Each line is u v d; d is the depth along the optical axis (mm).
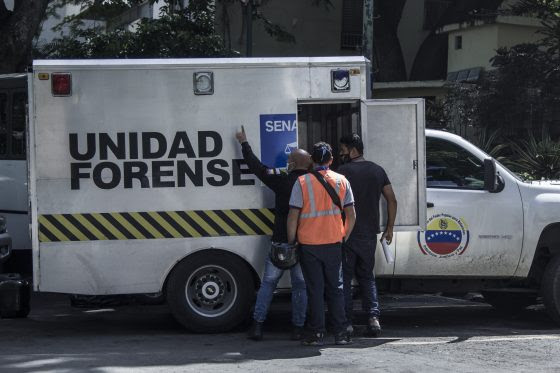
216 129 16125
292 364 13312
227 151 16141
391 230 15945
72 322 18641
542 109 34719
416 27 46812
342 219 15352
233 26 40594
